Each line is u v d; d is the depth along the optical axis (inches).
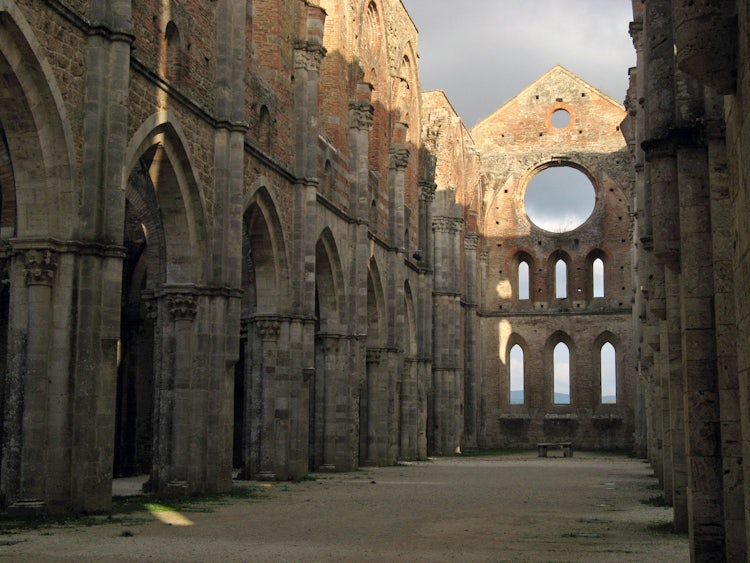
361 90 1729.8
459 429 2527.1
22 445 772.6
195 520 791.7
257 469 1320.1
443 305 2475.4
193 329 1059.3
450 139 2532.0
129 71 890.7
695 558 527.8
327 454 1598.2
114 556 568.4
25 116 769.6
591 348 2815.0
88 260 801.6
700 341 531.5
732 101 380.8
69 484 783.1
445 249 2484.0
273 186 1301.7
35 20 751.7
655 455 1496.1
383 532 720.3
